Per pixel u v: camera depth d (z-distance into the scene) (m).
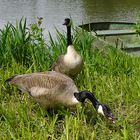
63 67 8.12
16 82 7.23
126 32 14.92
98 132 6.46
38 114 6.95
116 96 7.70
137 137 6.33
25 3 26.20
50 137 6.29
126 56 10.06
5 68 9.28
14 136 6.13
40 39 10.01
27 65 9.55
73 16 21.45
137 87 7.96
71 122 6.53
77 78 8.61
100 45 11.73
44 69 8.99
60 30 16.62
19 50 9.57
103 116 6.61
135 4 25.33
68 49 8.12
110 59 9.73
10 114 6.91
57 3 26.16
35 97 6.92
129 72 9.19
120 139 6.13
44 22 19.27
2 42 9.74
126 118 6.74
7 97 7.79
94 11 23.00
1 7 24.45
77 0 27.27
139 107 7.32
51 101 6.80
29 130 6.22
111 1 26.48
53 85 6.74
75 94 6.71
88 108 7.17
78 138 6.12
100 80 8.54
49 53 9.73
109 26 16.91
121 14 22.19
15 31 9.98
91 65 9.14
